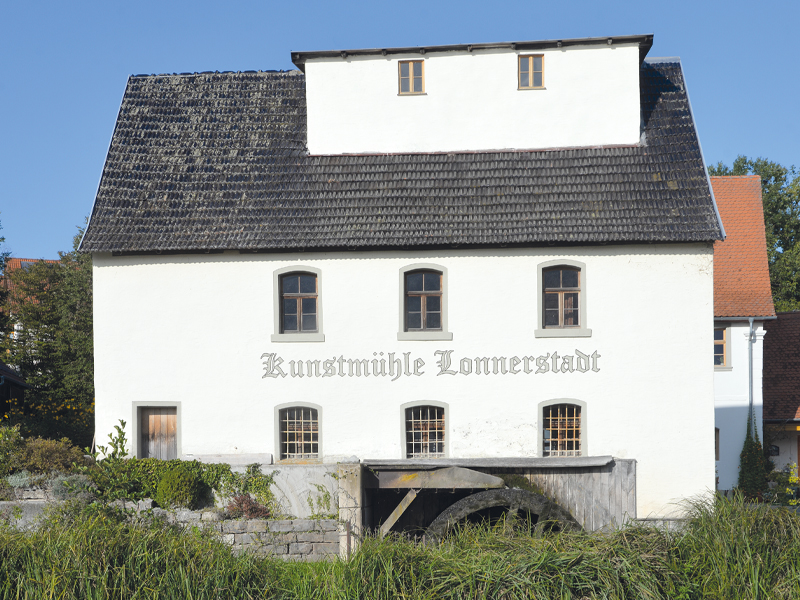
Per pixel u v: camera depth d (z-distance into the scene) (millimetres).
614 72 18641
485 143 18938
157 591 10188
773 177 45000
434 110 19078
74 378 31094
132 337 17688
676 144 18219
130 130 19531
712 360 16703
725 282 25375
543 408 16969
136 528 11938
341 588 10430
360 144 19172
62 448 16328
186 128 19656
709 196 17078
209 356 17516
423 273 17469
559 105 18797
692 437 16625
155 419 17781
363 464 13109
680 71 19969
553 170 18156
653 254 16859
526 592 9961
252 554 12336
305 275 17625
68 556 10602
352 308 17328
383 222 17438
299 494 16000
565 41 18625
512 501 12812
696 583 10172
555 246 17000
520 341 17031
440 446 17203
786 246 43562
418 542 12508
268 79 20656
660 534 11141
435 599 10047
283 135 19469
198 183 18516
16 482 15367
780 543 10852
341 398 17250
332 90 19250
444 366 17125
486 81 18984
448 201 17781
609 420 16797
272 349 17422
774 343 26938
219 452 17406
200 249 17250
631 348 16844
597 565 10297
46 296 33844
